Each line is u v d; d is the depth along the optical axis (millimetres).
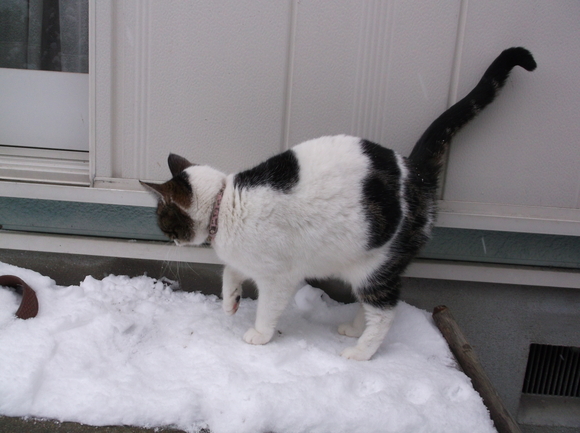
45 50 1187
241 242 929
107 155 1098
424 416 850
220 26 1050
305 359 946
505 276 1119
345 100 1078
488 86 1011
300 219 916
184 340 972
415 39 1048
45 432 820
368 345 960
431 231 1021
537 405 1209
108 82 1065
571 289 1146
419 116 1082
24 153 1194
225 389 858
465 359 983
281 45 1057
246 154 1108
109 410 831
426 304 1154
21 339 926
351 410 843
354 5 1036
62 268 1146
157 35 1053
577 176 1094
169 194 930
